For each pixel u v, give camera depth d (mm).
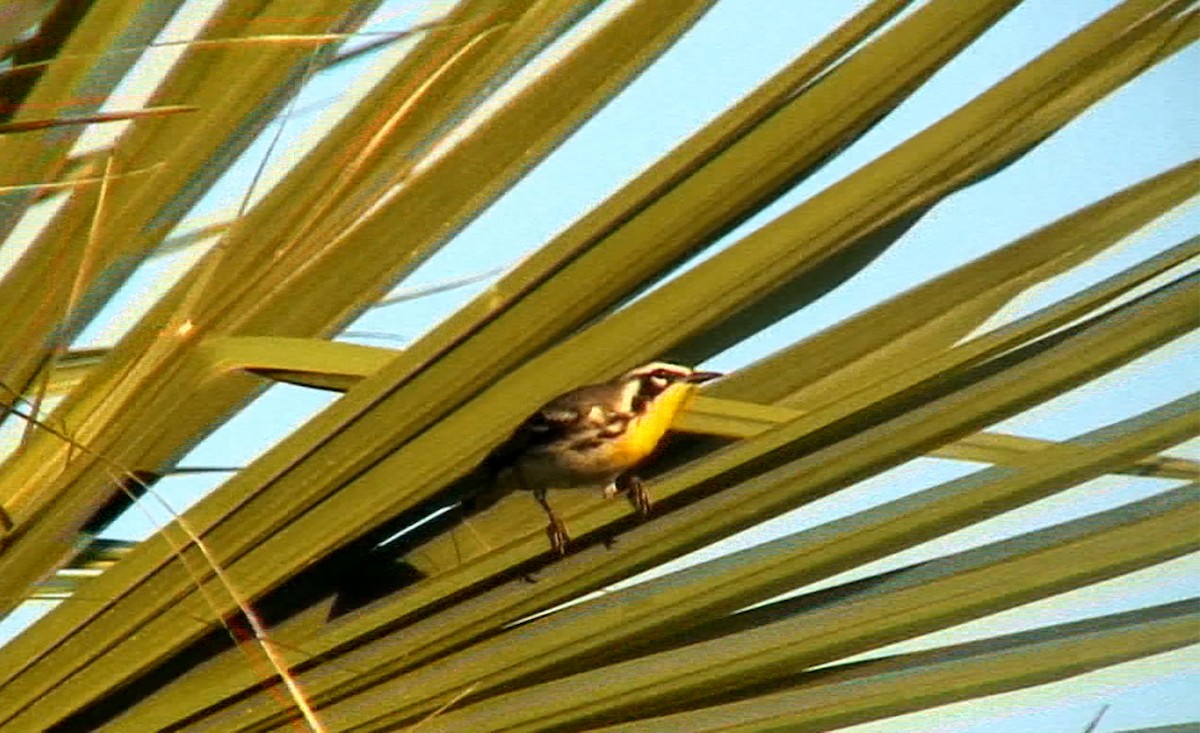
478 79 6656
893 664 6309
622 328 6938
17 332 6367
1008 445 6938
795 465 6781
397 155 6668
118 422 6496
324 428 6543
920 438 6574
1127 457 6273
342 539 6703
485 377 6820
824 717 6266
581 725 6461
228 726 6582
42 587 7172
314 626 7016
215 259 6449
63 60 6078
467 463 6812
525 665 6574
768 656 6355
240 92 6312
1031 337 6332
